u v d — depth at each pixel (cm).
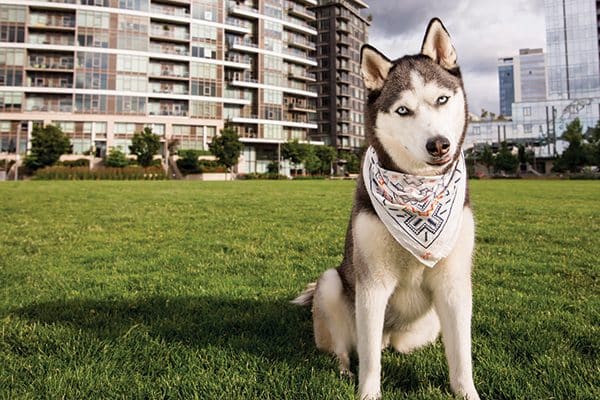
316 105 9100
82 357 308
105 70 6281
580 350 314
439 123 273
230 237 836
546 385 264
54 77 6203
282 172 7656
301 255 673
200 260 643
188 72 6838
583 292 459
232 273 572
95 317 391
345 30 8988
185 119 6731
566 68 9344
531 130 9688
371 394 254
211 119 6969
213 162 6253
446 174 281
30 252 703
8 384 270
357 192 313
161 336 349
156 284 510
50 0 6106
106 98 6281
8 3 5909
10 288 490
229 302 442
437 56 319
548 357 297
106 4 6341
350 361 319
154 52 6625
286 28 8056
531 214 1177
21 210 1256
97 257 665
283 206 1427
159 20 6706
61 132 5494
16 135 5969
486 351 313
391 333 326
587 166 5756
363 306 267
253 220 1073
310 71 9162
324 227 945
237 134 6353
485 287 485
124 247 745
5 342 332
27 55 6041
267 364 296
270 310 418
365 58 319
